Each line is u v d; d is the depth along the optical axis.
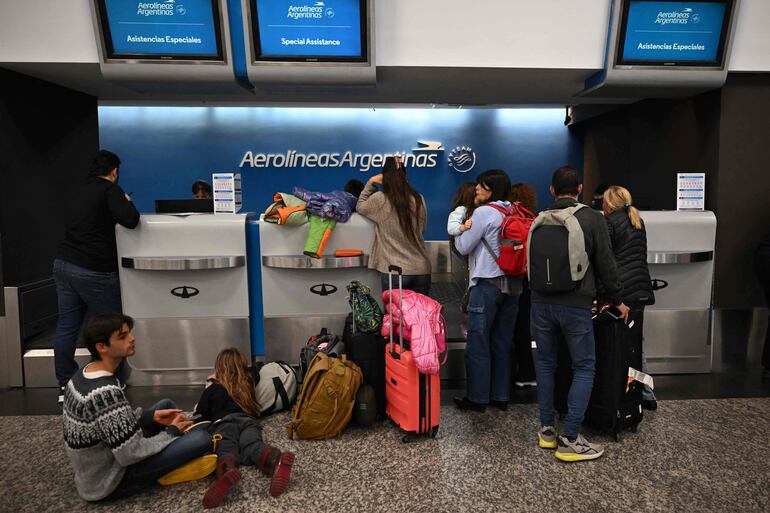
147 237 4.03
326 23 3.91
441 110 7.55
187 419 2.92
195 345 4.14
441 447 3.04
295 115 7.46
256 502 2.51
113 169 3.89
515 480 2.68
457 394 3.88
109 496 2.53
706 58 4.11
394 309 3.24
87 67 4.07
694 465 2.82
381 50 4.04
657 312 4.31
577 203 2.91
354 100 5.87
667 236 4.21
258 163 7.48
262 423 3.36
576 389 2.87
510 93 5.23
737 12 4.02
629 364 3.12
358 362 3.34
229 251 4.06
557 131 7.64
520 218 3.29
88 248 3.78
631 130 5.92
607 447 3.03
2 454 3.04
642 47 4.05
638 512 2.41
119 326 2.42
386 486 2.63
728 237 4.43
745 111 4.36
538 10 4.03
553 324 2.94
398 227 3.70
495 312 3.44
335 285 4.12
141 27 3.88
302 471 2.78
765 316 4.46
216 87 4.32
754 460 2.86
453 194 7.64
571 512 2.41
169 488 2.65
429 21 4.01
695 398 3.79
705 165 4.55
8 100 4.12
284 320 4.14
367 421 3.25
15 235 4.20
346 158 7.54
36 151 4.43
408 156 7.56
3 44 3.87
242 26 3.99
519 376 4.01
